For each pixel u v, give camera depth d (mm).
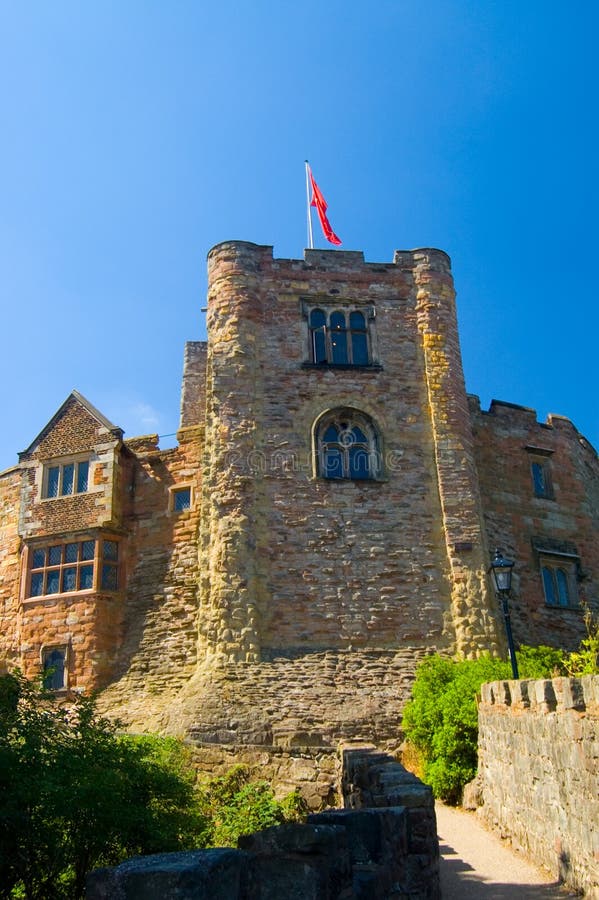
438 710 16641
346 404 23141
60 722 10062
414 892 8039
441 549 21938
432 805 8852
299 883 5434
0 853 7844
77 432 25562
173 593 23141
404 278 24984
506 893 9398
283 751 18047
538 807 10617
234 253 24109
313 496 21938
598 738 8406
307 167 29172
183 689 20219
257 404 22750
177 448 24781
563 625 25281
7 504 26422
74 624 23125
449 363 24016
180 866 4707
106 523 23938
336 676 19750
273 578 21031
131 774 9852
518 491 26516
